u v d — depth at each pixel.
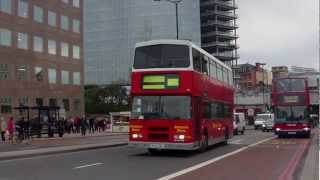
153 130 24.95
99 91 128.50
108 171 18.12
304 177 15.84
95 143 37.22
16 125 48.62
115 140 43.22
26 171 18.19
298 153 28.03
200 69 26.30
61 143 39.41
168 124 24.73
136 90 25.33
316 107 52.03
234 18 152.75
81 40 89.94
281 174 17.55
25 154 25.67
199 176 16.67
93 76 140.62
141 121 25.17
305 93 46.41
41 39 80.00
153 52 25.22
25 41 76.38
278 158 24.67
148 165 20.67
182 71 24.72
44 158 24.61
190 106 24.66
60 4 84.75
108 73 138.50
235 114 58.09
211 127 29.16
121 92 128.75
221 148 32.28
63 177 16.12
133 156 25.61
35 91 78.12
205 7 147.12
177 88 24.69
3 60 71.81
